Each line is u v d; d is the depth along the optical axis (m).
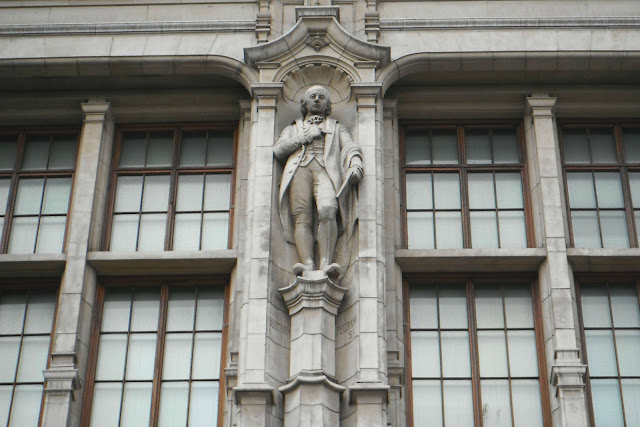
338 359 24.66
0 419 25.91
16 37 29.23
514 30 28.98
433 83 29.30
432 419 25.64
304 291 24.86
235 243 27.38
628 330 26.72
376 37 28.91
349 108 27.84
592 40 28.81
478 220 28.28
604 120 29.52
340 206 26.11
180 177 28.98
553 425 25.17
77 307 26.31
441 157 29.12
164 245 28.00
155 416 25.77
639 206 28.48
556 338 25.67
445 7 29.56
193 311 27.05
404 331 26.61
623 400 25.88
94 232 27.72
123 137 29.67
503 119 29.48
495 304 27.02
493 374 26.14
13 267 27.22
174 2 29.92
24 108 29.66
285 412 23.75
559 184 27.92
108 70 29.02
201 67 28.94
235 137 29.45
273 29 29.23
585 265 27.11
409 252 26.94
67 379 25.31
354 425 23.59
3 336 26.95
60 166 29.31
